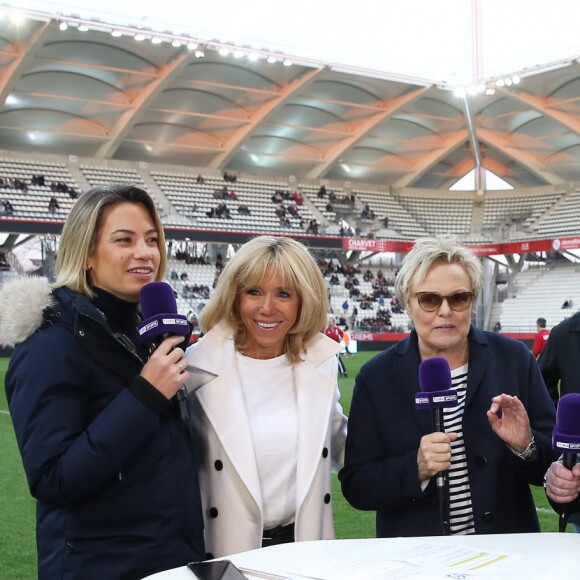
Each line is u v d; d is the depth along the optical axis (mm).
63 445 2213
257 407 2844
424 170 40656
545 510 6383
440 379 2527
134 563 2287
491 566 1872
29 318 2307
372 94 33500
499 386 2928
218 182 37250
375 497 2844
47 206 31625
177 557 2357
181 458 2453
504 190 42750
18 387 2279
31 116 31359
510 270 41438
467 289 2844
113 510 2311
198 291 32875
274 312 2783
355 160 40062
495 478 2809
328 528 2803
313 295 2799
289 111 34156
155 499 2354
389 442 2971
